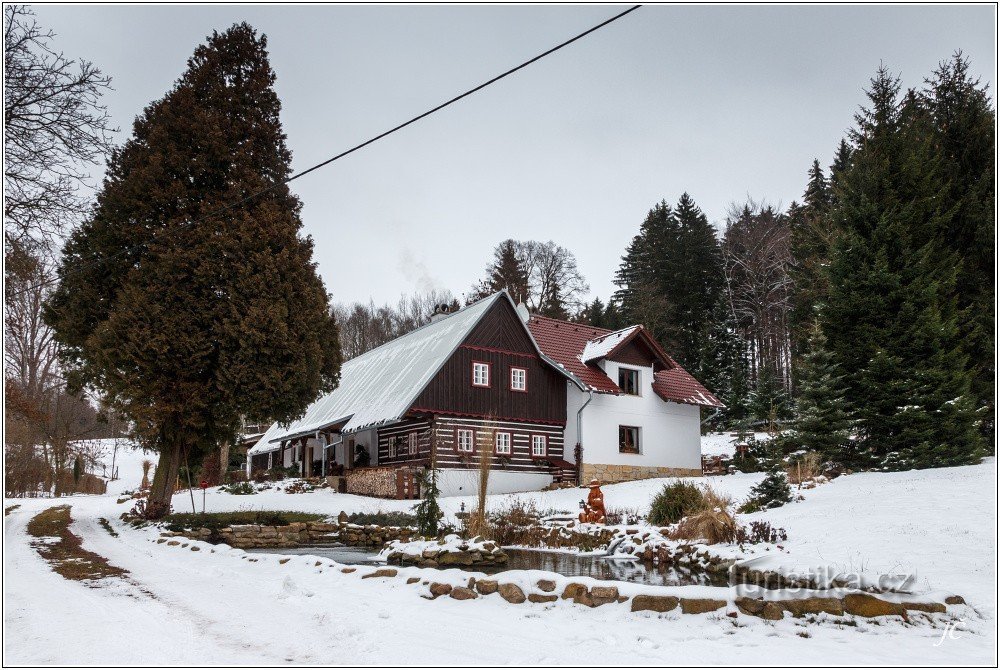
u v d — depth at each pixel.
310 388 23.19
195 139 23.66
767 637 7.39
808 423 28.55
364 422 33.03
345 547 17.91
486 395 32.97
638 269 74.25
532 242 77.88
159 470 22.45
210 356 22.08
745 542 14.38
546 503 26.11
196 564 13.00
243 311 22.27
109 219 22.59
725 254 69.62
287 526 19.30
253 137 24.70
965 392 27.41
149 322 21.11
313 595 9.54
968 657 6.70
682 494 18.16
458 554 12.97
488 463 17.30
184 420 21.36
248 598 9.45
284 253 23.25
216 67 24.89
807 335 37.53
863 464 28.28
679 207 72.19
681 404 38.34
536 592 9.01
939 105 35.69
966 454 26.69
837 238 30.36
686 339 61.31
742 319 68.38
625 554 14.69
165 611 8.59
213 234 22.38
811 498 20.17
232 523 20.56
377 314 87.88
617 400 36.16
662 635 7.44
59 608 8.80
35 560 13.64
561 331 39.06
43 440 44.97
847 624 7.89
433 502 16.28
